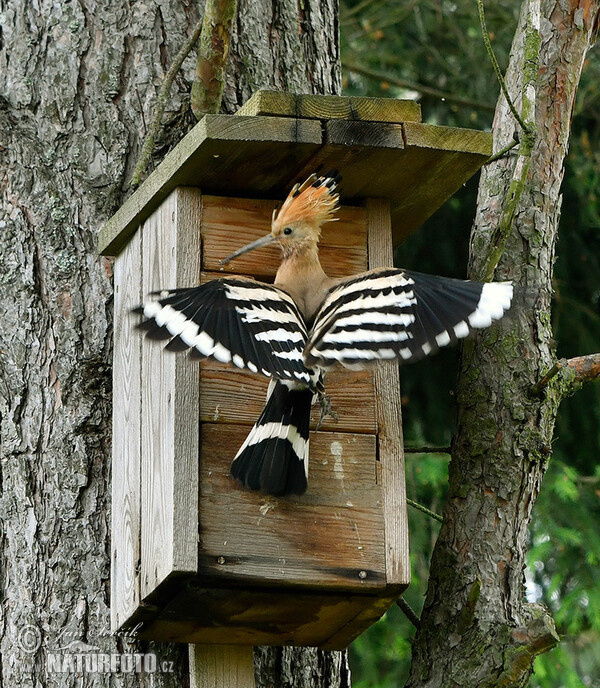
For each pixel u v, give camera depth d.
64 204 10.23
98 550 9.52
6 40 10.65
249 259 9.09
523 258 9.83
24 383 9.89
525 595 9.35
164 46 10.61
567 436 16.64
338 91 11.45
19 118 10.45
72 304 10.01
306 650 9.88
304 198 8.90
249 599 8.48
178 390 8.45
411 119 8.88
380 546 8.55
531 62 9.76
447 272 16.52
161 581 8.23
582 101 16.44
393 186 9.34
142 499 8.87
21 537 9.60
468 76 17.23
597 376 9.74
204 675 9.05
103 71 10.49
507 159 10.17
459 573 9.26
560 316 16.67
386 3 17.23
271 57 10.98
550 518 15.27
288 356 7.74
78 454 9.69
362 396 8.84
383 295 8.13
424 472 15.44
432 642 9.20
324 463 8.64
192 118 10.40
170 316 7.54
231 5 9.55
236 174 8.96
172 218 9.03
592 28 10.56
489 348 9.62
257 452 8.30
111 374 9.90
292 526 8.42
